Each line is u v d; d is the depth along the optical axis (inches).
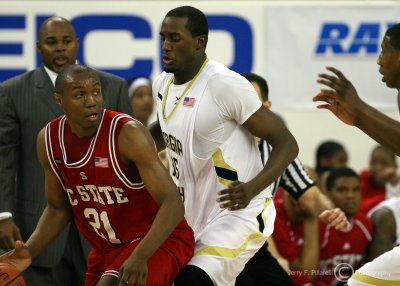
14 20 1171.3
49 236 600.1
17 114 726.5
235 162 609.3
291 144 596.1
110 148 553.0
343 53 1184.2
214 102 601.3
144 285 534.6
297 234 845.8
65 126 571.2
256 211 613.3
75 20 1175.0
